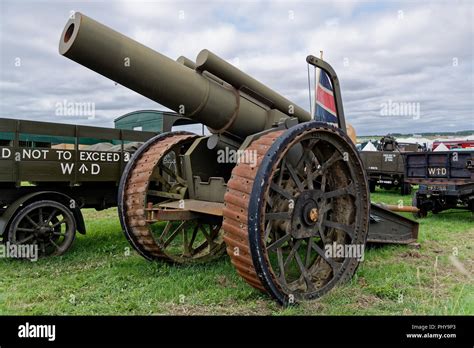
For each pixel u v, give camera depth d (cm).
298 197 363
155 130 879
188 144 505
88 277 434
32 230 517
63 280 424
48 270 465
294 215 360
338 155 382
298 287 368
